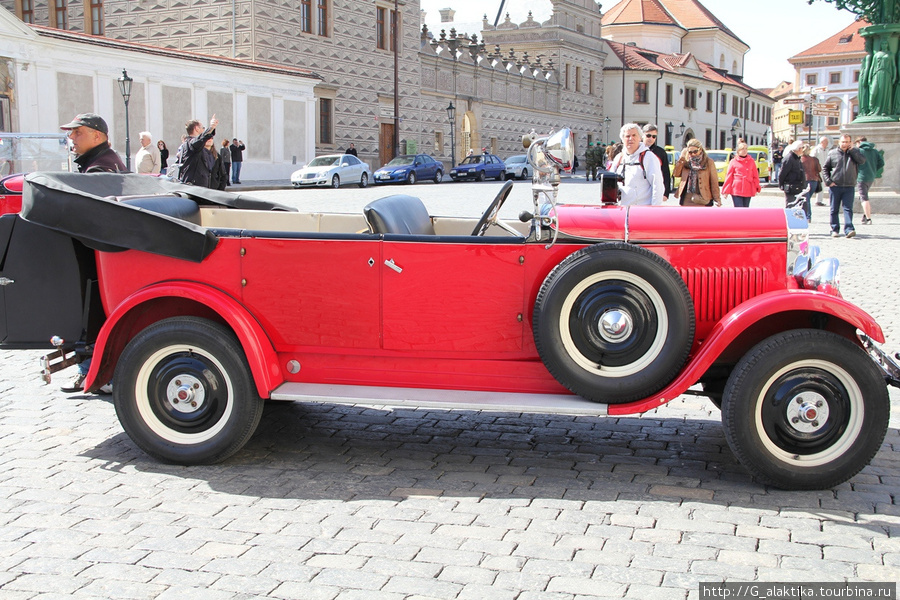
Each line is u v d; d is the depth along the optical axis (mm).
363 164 36156
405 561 3707
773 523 4102
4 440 5320
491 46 71562
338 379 4938
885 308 9031
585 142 74125
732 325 4383
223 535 3975
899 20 20828
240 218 5938
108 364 5000
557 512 4230
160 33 40688
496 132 59938
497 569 3633
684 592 3443
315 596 3412
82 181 5328
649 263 4414
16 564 3686
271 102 38125
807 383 4398
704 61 95625
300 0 41406
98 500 4395
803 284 4785
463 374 4828
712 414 5918
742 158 14445
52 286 5062
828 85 106625
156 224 4781
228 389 4816
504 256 4688
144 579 3555
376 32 46688
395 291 4773
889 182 21312
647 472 4797
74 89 29906
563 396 4703
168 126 33344
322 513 4230
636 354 4492
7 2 43906
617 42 82312
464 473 4785
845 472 4441
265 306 4883
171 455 4859
